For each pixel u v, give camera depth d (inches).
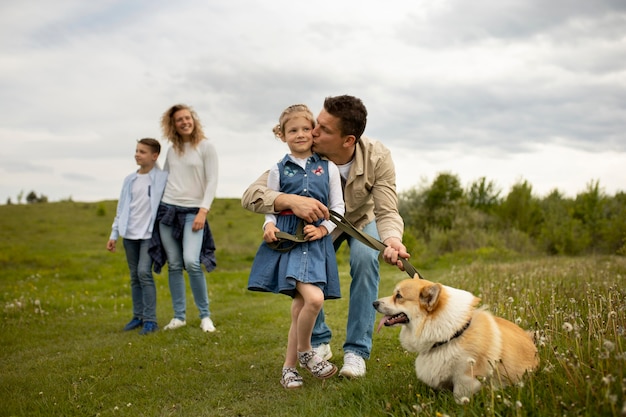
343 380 166.7
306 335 164.9
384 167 182.9
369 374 172.2
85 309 374.6
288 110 173.2
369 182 181.6
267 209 165.5
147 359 219.8
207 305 284.2
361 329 176.6
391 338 232.8
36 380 191.5
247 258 814.5
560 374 127.1
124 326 306.2
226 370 200.4
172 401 167.2
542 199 1111.0
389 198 182.4
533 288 277.3
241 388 176.6
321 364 168.9
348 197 182.7
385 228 177.9
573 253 788.6
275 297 427.5
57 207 1931.6
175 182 284.5
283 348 232.4
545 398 117.7
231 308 366.3
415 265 682.2
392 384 147.8
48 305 373.1
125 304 398.3
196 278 279.9
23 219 1638.8
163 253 287.3
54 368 209.2
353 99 168.7
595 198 906.1
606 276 299.1
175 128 283.6
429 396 132.6
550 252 815.7
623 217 781.3
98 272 617.9
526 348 137.8
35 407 159.8
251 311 336.2
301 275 157.8
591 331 153.7
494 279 357.7
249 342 247.0
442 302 134.7
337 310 323.0
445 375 134.0
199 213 280.7
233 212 1788.9
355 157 179.2
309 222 161.0
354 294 177.8
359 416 129.6
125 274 608.1
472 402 120.0
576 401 110.7
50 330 298.2
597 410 104.7
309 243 163.6
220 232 1374.3
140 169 300.4
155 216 283.1
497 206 1086.4
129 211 292.4
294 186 167.9
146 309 285.4
